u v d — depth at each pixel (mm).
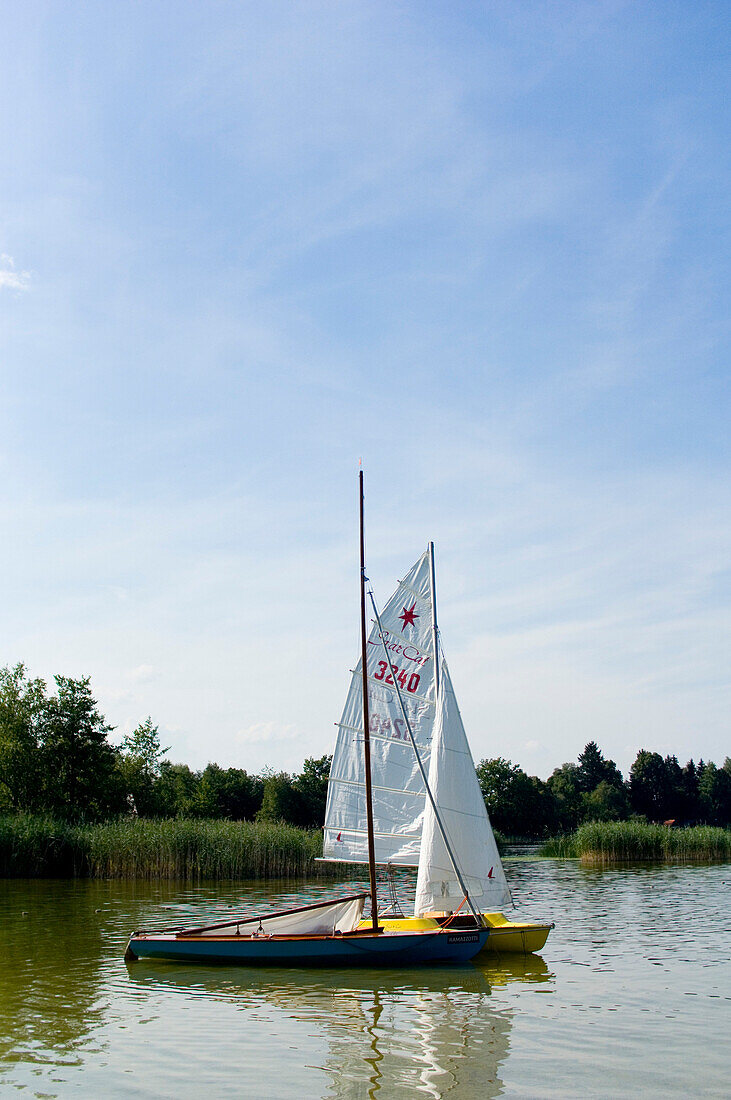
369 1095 14797
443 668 28531
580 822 158625
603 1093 14914
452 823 26859
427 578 29641
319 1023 19266
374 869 26172
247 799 129500
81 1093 14828
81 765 81938
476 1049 17453
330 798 28031
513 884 53156
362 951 25047
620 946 30188
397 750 28047
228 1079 15586
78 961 25766
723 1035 18484
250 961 25000
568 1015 20109
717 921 36562
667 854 72000
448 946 25844
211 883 49969
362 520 28734
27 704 82188
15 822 57375
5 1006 20484
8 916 35375
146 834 54406
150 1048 17375
